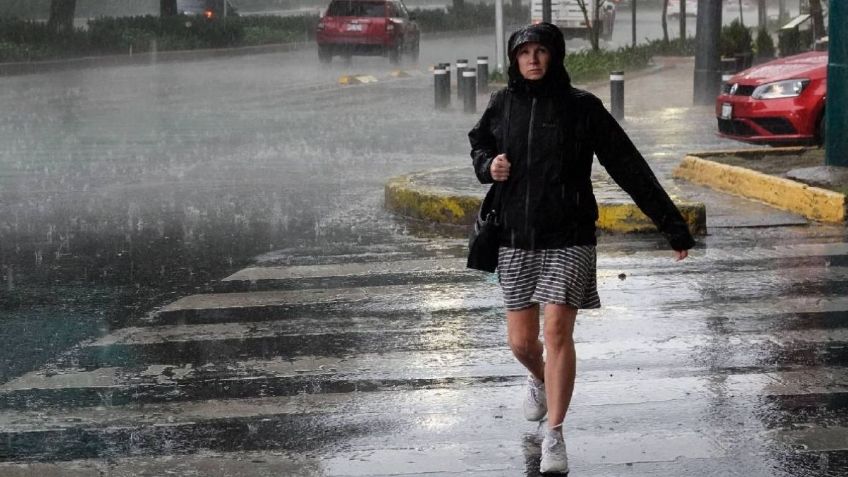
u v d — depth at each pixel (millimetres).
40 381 12234
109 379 12258
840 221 20141
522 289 9695
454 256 18234
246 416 11016
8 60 61594
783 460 9695
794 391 11430
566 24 82438
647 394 11414
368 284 16391
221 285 16547
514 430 10523
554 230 9523
